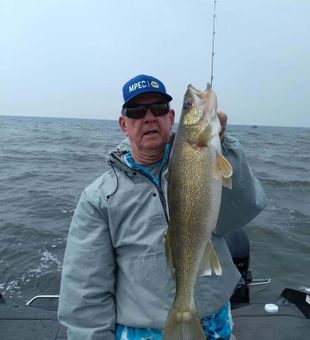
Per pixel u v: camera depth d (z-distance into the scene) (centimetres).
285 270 719
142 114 240
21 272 682
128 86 243
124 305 242
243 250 415
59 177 1719
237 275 259
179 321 218
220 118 237
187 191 225
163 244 235
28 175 1747
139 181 245
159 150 248
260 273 701
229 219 240
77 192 1368
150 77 245
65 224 956
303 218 1087
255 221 1011
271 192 1508
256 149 3959
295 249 829
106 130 7962
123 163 246
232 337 265
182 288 223
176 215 226
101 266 240
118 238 243
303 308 410
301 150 4325
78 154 2773
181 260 225
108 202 242
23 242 824
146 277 234
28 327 381
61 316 241
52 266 705
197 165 223
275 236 902
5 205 1144
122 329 244
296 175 2038
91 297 237
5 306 421
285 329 378
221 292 241
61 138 4628
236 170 231
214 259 221
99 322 237
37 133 5653
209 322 240
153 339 236
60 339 361
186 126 229
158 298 232
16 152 2764
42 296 428
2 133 5266
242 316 401
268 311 409
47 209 1102
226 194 231
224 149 233
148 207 240
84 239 244
